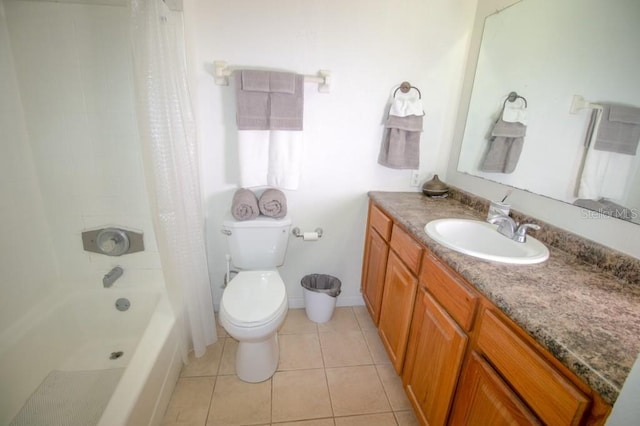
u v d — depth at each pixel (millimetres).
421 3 1672
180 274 1450
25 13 1312
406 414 1395
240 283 1587
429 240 1162
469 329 932
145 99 1186
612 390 512
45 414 1250
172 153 1307
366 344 1820
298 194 1901
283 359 1679
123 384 1084
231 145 1732
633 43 928
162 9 1191
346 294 2168
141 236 1644
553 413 637
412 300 1307
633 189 935
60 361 1476
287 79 1571
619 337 655
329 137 1819
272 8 1572
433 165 1967
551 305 767
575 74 1123
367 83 1756
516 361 739
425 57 1760
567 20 1155
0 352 1199
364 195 1969
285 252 1818
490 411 814
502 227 1269
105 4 1355
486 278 888
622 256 937
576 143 1121
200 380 1520
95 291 1618
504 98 1488
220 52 1592
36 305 1463
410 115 1735
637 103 917
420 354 1228
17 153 1385
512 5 1437
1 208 1300
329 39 1657
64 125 1455
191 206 1477
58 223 1569
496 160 1534
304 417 1358
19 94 1384
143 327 1666
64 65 1388
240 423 1316
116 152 1526
